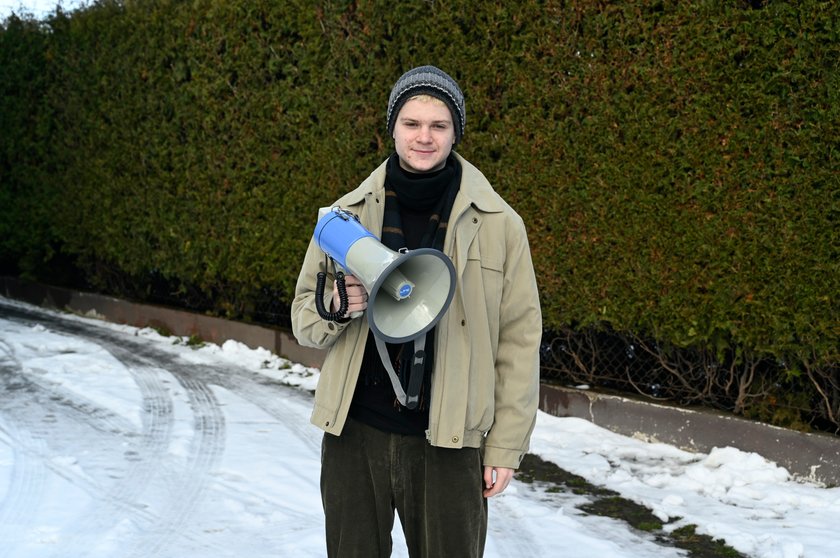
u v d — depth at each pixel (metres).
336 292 2.34
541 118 6.00
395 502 2.48
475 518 2.44
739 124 5.03
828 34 4.64
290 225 7.96
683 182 5.32
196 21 8.81
